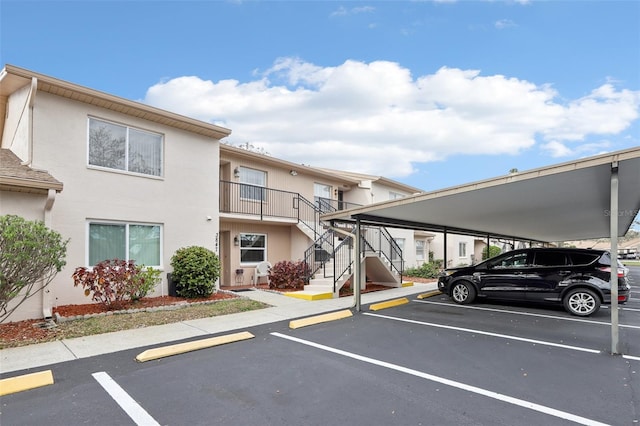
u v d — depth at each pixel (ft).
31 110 26.03
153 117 32.68
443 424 11.32
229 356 18.13
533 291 30.07
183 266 32.50
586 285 27.84
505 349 19.26
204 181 37.29
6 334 20.58
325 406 12.60
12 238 19.56
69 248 27.50
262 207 46.68
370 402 12.89
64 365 16.51
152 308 27.58
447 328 24.12
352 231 42.52
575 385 14.35
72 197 27.84
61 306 26.81
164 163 34.09
